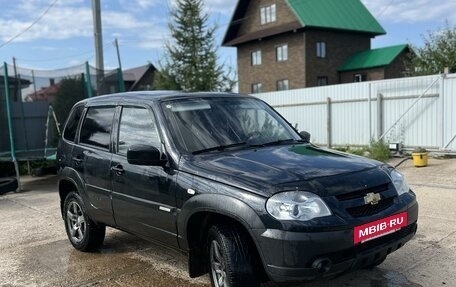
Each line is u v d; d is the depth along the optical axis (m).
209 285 4.68
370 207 3.66
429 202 7.67
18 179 11.48
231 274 3.61
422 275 4.64
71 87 13.12
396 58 36.47
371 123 16.00
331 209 3.46
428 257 5.11
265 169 3.80
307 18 36.78
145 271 5.16
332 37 38.22
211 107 4.89
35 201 9.84
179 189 4.10
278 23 39.28
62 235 6.86
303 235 3.34
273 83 39.97
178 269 5.19
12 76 12.78
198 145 4.39
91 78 12.98
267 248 3.42
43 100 13.44
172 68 32.62
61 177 6.00
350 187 3.62
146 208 4.52
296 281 3.40
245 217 3.52
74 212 5.98
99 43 16.95
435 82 14.02
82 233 5.86
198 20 32.28
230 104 5.06
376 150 14.22
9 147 12.81
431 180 9.71
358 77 37.88
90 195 5.43
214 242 3.92
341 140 17.11
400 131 15.07
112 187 5.00
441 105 13.85
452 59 25.70
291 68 38.19
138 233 4.79
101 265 5.42
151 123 4.72
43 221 7.85
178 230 4.15
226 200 3.66
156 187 4.36
